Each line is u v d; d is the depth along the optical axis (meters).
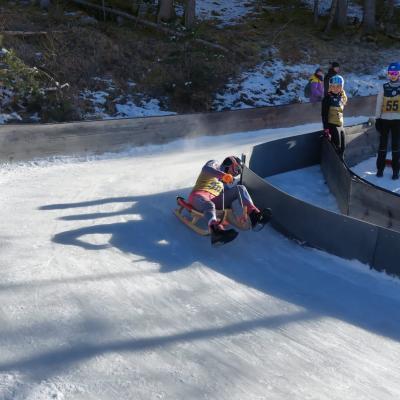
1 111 12.48
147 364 3.52
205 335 3.97
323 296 4.86
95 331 3.86
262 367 3.63
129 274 4.90
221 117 12.70
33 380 3.24
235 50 19.41
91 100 14.44
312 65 20.02
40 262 4.95
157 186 7.89
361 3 26.36
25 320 3.91
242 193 5.87
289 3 24.95
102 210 6.63
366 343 4.11
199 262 5.36
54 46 15.74
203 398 3.22
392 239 5.18
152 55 17.31
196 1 23.94
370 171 9.78
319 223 5.80
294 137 9.62
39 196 7.09
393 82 8.84
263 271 5.31
